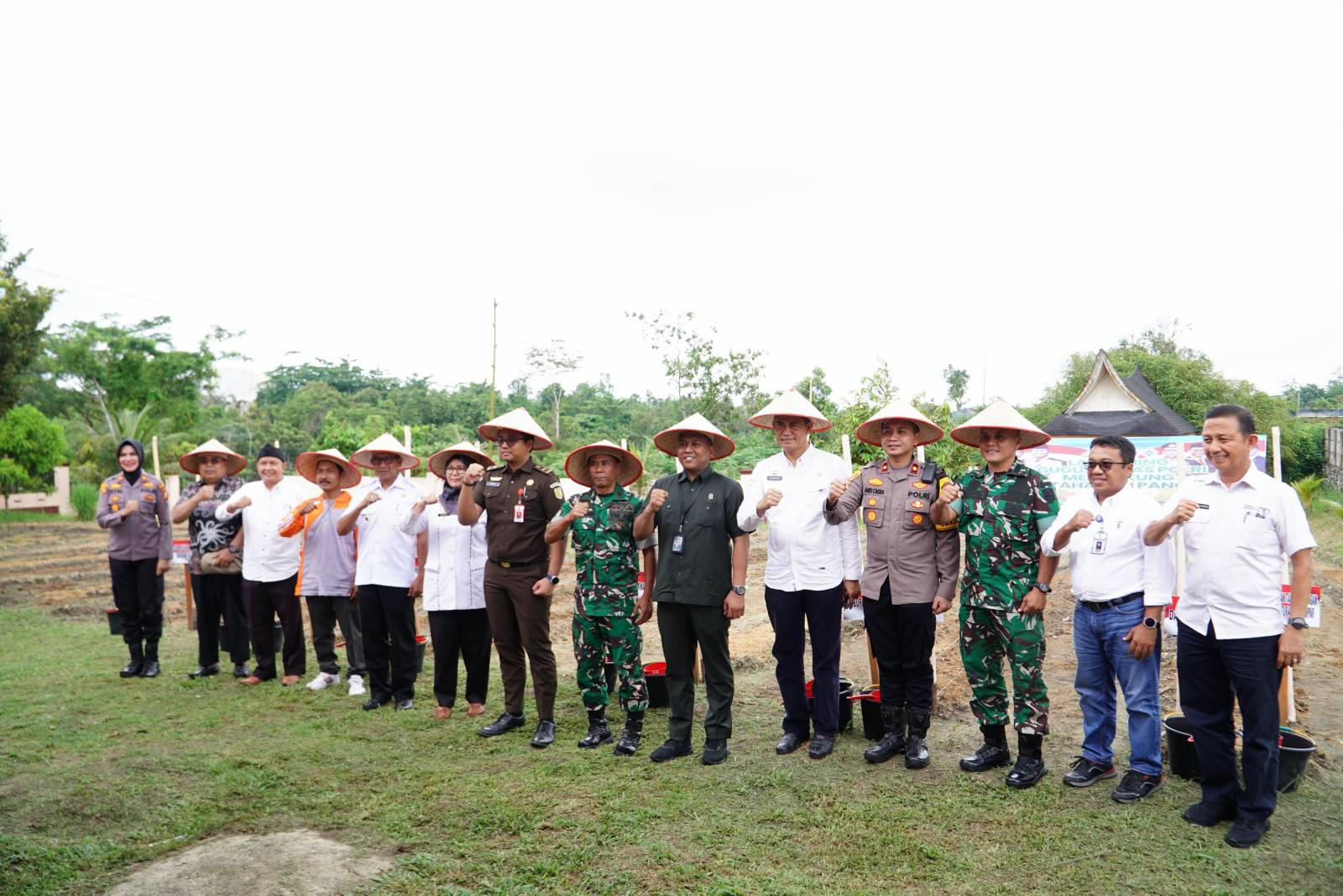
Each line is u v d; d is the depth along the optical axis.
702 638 5.13
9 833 4.28
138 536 7.50
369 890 3.62
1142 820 4.17
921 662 4.93
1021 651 4.61
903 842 3.96
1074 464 6.42
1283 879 3.61
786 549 5.18
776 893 3.54
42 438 27.89
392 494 6.52
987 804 4.39
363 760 5.28
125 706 6.59
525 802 4.52
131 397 39.34
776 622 5.25
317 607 7.11
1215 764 4.10
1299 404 66.19
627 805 4.45
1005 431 4.70
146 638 7.63
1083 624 4.66
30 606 12.43
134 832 4.27
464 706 6.55
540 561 5.66
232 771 5.09
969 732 5.62
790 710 5.30
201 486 7.63
